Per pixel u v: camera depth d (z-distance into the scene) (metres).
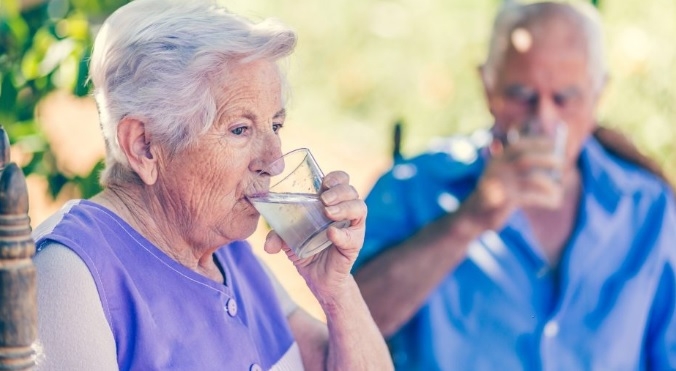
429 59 7.37
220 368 2.12
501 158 3.15
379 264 3.30
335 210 2.03
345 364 2.36
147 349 2.00
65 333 1.89
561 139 3.18
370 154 7.57
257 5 8.04
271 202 2.04
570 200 3.42
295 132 7.62
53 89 3.20
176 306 2.09
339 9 8.08
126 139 2.05
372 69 7.88
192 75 2.00
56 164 3.34
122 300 2.00
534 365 3.30
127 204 2.12
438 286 3.30
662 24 5.49
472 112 6.89
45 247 1.94
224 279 2.26
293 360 2.39
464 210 3.21
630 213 3.45
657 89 5.44
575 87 3.33
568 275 3.32
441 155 3.52
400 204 3.46
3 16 3.19
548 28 3.33
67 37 3.18
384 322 3.28
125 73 2.03
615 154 3.59
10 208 1.60
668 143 5.46
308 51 8.11
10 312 1.61
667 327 3.46
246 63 2.03
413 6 7.64
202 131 2.03
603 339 3.34
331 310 2.31
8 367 1.62
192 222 2.11
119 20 2.06
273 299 2.43
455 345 3.30
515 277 3.33
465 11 7.02
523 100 3.36
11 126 3.25
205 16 2.03
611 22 5.55
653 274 3.43
